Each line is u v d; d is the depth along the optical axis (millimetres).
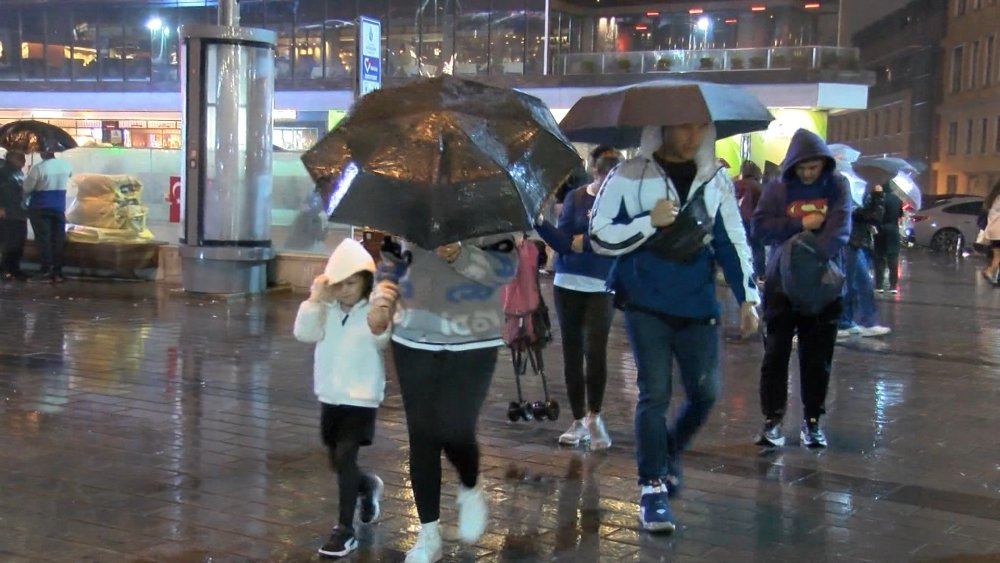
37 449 6355
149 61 38906
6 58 40281
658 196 4953
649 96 4930
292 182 14695
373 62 12086
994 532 5203
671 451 5430
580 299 6520
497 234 4000
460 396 4504
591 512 5398
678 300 5047
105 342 10125
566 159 4191
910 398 8555
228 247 13602
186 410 7438
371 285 4750
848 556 4828
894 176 11844
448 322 4441
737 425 7438
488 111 4168
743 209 14109
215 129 13414
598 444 6621
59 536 4887
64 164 14977
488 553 4797
